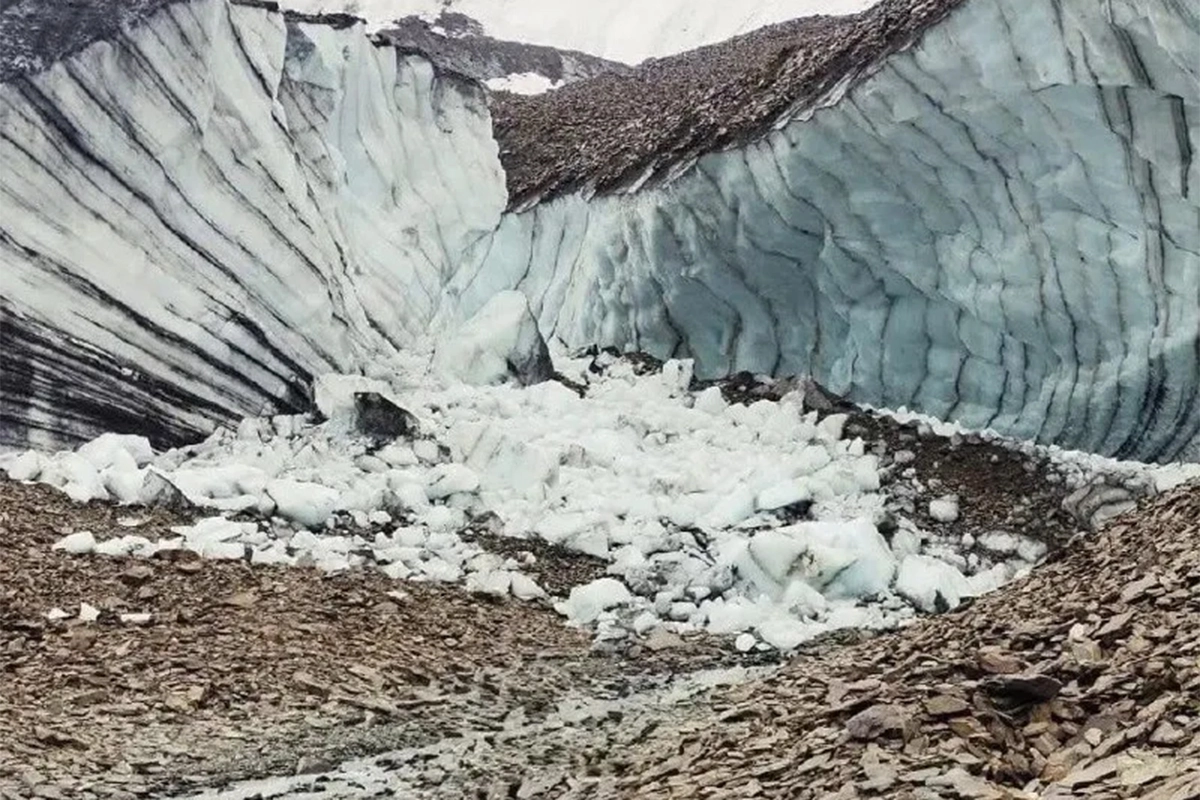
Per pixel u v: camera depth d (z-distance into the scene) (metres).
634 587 14.04
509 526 15.27
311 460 16.33
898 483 17.31
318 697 9.95
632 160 23.64
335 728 9.36
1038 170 17.11
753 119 20.28
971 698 6.82
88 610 10.92
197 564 12.45
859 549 13.70
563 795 7.40
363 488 15.50
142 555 12.50
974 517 16.58
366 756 8.80
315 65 21.38
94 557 12.22
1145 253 16.38
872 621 13.04
